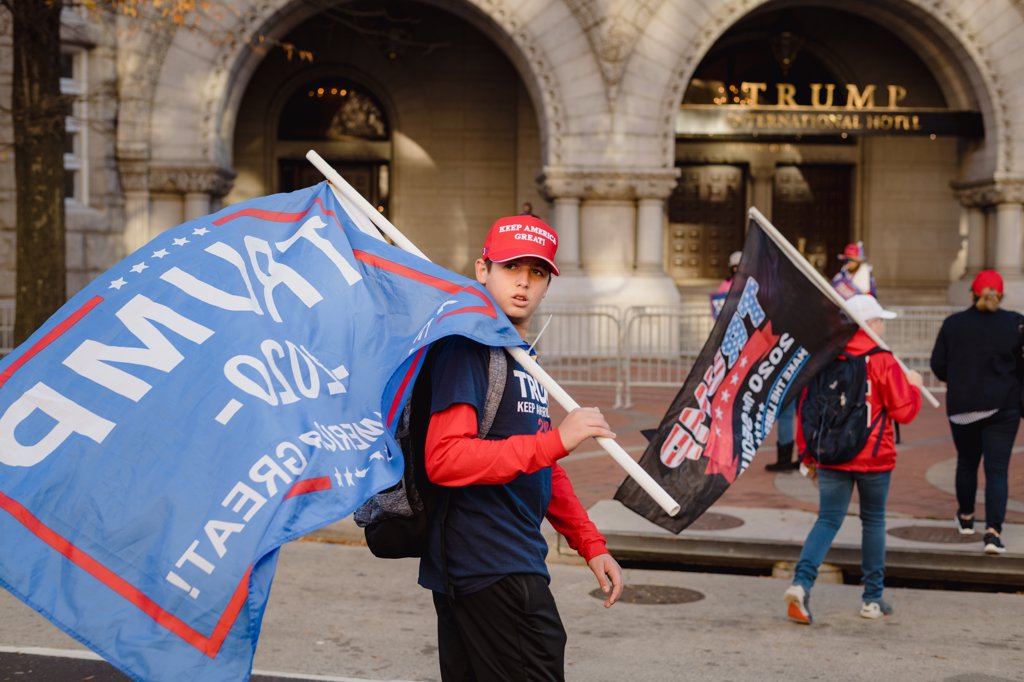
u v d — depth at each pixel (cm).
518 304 337
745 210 2736
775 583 762
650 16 2191
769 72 2731
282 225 358
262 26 2139
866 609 665
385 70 2638
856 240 2747
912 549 775
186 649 277
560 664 322
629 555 814
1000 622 661
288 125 2658
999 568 764
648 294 2191
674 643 611
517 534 321
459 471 303
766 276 624
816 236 2761
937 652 598
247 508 291
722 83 2728
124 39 2097
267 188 2623
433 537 324
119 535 286
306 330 338
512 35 2181
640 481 298
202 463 297
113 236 2098
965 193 2422
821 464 651
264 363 321
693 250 2728
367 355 340
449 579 320
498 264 336
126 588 281
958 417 789
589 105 2194
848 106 2428
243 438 303
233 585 281
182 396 307
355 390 332
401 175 2650
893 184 2744
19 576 278
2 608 659
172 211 2145
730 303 613
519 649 318
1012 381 775
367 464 310
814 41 2691
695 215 2728
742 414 616
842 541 797
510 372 320
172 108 2119
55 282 1327
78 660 559
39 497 288
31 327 1312
